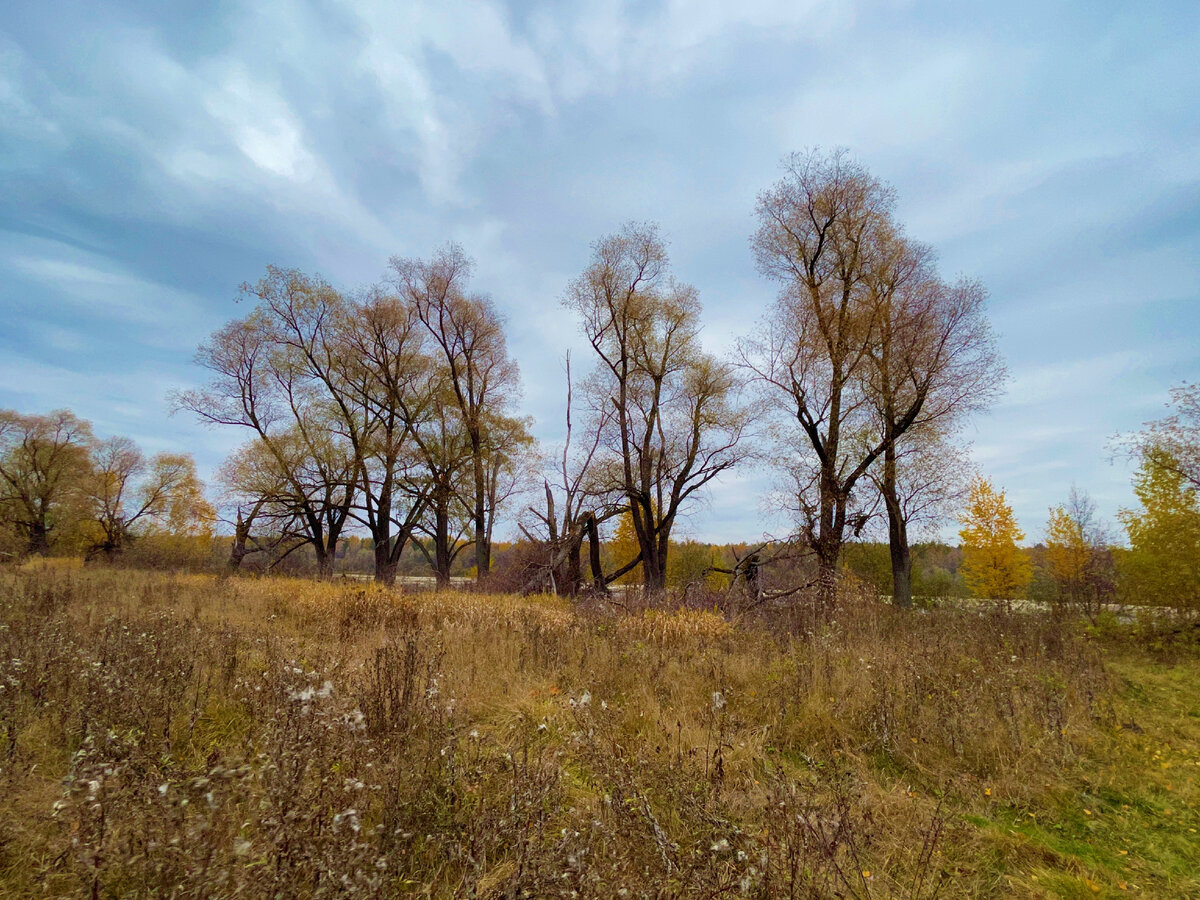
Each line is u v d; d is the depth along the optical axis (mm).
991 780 5160
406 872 3248
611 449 24344
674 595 16531
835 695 6883
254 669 6680
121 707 4641
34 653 5992
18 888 2908
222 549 38594
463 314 28391
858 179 18438
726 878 3236
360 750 4043
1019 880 3742
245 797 3480
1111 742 6125
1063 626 12797
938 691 6645
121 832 2900
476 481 27859
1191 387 13211
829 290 18922
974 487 24469
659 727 5746
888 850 3963
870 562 26812
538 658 8109
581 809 4129
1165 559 12727
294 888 2621
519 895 2895
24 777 3850
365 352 27625
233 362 27703
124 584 17312
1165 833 4422
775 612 13477
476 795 4098
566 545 23078
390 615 11586
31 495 40875
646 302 24875
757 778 5012
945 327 17359
